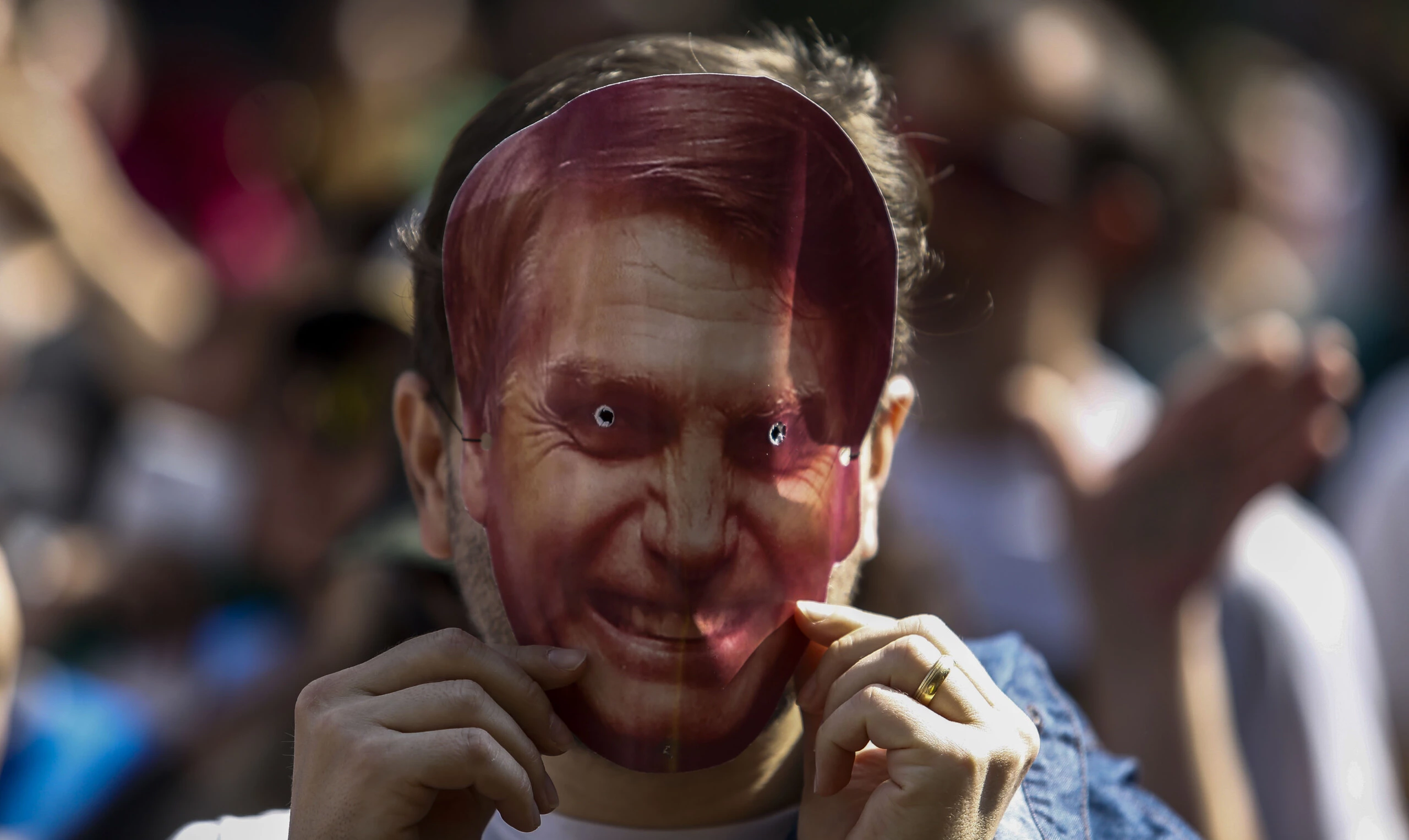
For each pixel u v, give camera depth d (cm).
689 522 350
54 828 678
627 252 351
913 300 482
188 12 1686
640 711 354
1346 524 861
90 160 1091
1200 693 590
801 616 362
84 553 846
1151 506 595
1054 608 676
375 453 705
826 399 361
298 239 1025
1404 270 1145
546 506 355
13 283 974
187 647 800
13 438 923
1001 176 700
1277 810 608
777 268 354
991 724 355
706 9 1091
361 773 347
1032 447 645
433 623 559
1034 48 712
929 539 635
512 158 359
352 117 1034
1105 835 426
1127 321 1020
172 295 1068
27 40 1136
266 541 766
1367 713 630
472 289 365
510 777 347
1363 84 1316
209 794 648
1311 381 575
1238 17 1555
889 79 490
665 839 396
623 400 350
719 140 353
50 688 720
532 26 1027
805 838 379
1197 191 946
